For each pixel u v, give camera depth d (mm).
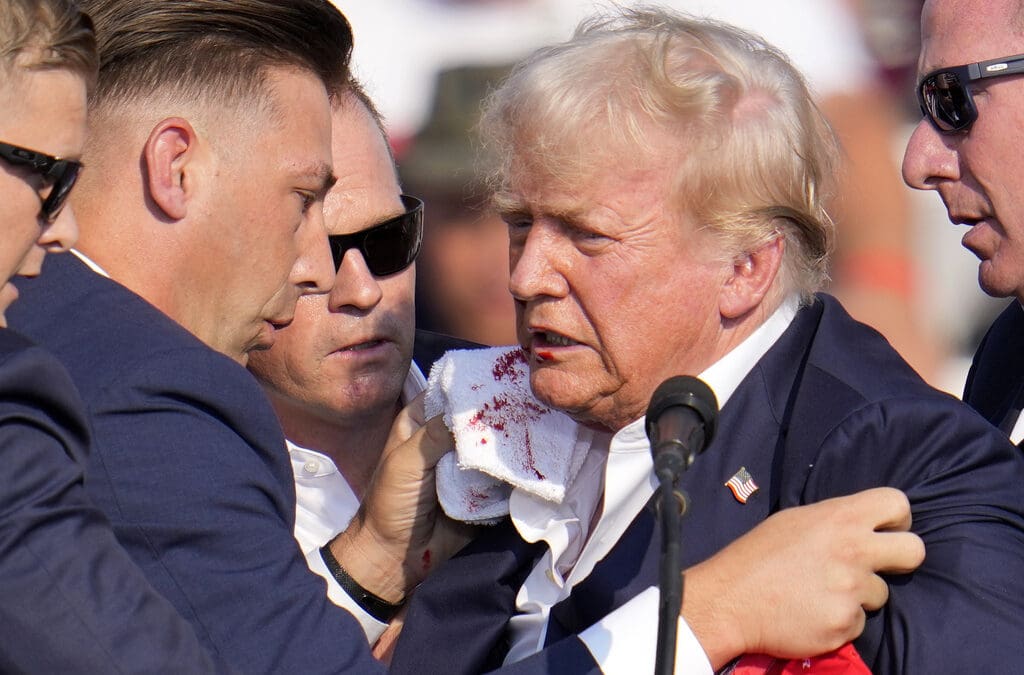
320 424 11516
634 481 8953
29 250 7578
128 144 8930
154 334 8484
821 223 8898
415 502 9961
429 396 10016
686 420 7281
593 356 8664
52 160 7410
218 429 8414
